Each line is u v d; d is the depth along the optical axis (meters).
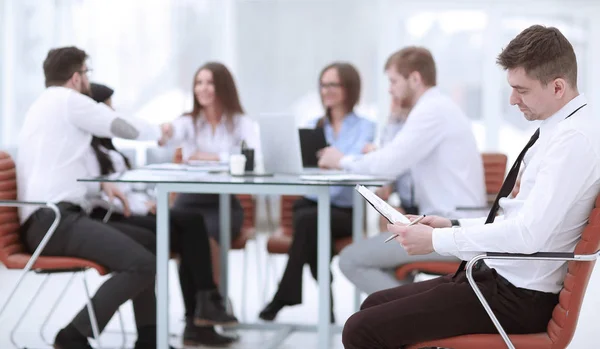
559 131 2.30
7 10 8.05
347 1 9.13
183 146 5.18
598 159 2.27
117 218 4.18
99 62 8.78
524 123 9.36
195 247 4.28
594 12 9.21
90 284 6.00
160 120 8.99
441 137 3.78
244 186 3.47
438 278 2.75
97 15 8.70
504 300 2.42
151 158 5.10
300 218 4.41
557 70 2.34
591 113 2.37
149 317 3.99
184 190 3.54
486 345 2.40
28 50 8.16
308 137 4.54
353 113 4.96
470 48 9.33
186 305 4.44
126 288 3.62
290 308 5.39
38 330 4.62
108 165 4.09
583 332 4.66
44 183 3.78
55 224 3.57
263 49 9.19
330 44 9.18
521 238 2.28
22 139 3.88
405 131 3.80
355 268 3.53
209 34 9.08
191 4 9.02
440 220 2.72
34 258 3.60
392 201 7.96
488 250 2.34
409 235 2.44
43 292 5.68
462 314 2.41
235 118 5.17
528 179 2.45
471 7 9.27
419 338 2.43
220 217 4.64
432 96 3.90
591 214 2.28
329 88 4.89
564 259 2.27
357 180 3.51
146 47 8.94
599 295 5.71
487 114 9.38
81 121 3.89
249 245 8.06
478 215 3.63
